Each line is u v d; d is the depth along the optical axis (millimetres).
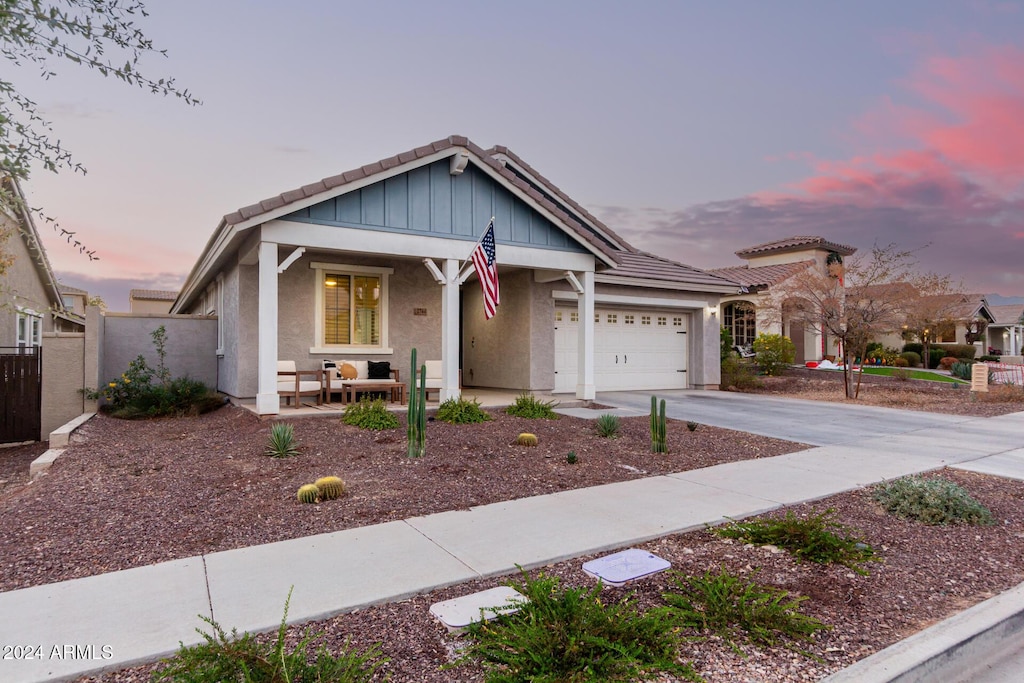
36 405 11336
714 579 3818
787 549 4598
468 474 6676
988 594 3959
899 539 4969
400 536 4738
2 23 3500
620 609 3221
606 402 13711
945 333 30969
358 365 12422
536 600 3236
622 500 5855
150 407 11289
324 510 5387
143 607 3443
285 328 12062
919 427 11109
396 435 8586
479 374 16641
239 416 10312
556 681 2688
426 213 11266
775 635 3273
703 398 15398
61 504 5441
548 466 7195
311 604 3498
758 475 7043
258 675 2527
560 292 15117
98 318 11703
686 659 3008
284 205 9617
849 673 2891
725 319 26172
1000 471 7453
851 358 16562
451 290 11461
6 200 3793
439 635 3180
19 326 16406
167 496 5730
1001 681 3186
